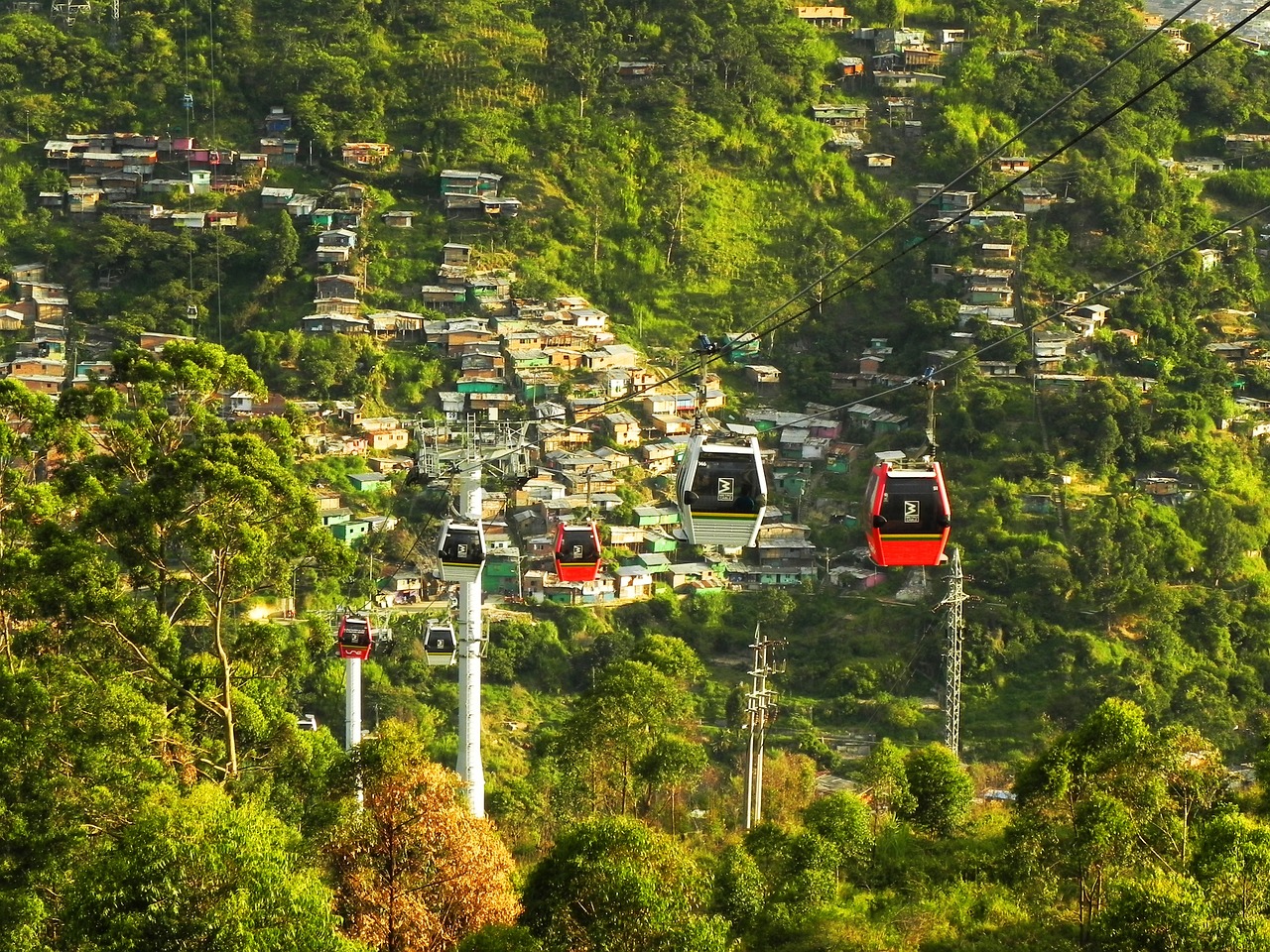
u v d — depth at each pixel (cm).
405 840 7138
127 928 5841
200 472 8562
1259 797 9194
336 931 6194
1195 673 18900
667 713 11650
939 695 19312
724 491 6812
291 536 8919
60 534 8838
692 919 6419
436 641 11644
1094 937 7100
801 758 16675
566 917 6544
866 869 9788
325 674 18650
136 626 8856
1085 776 8838
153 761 8350
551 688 19888
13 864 8019
